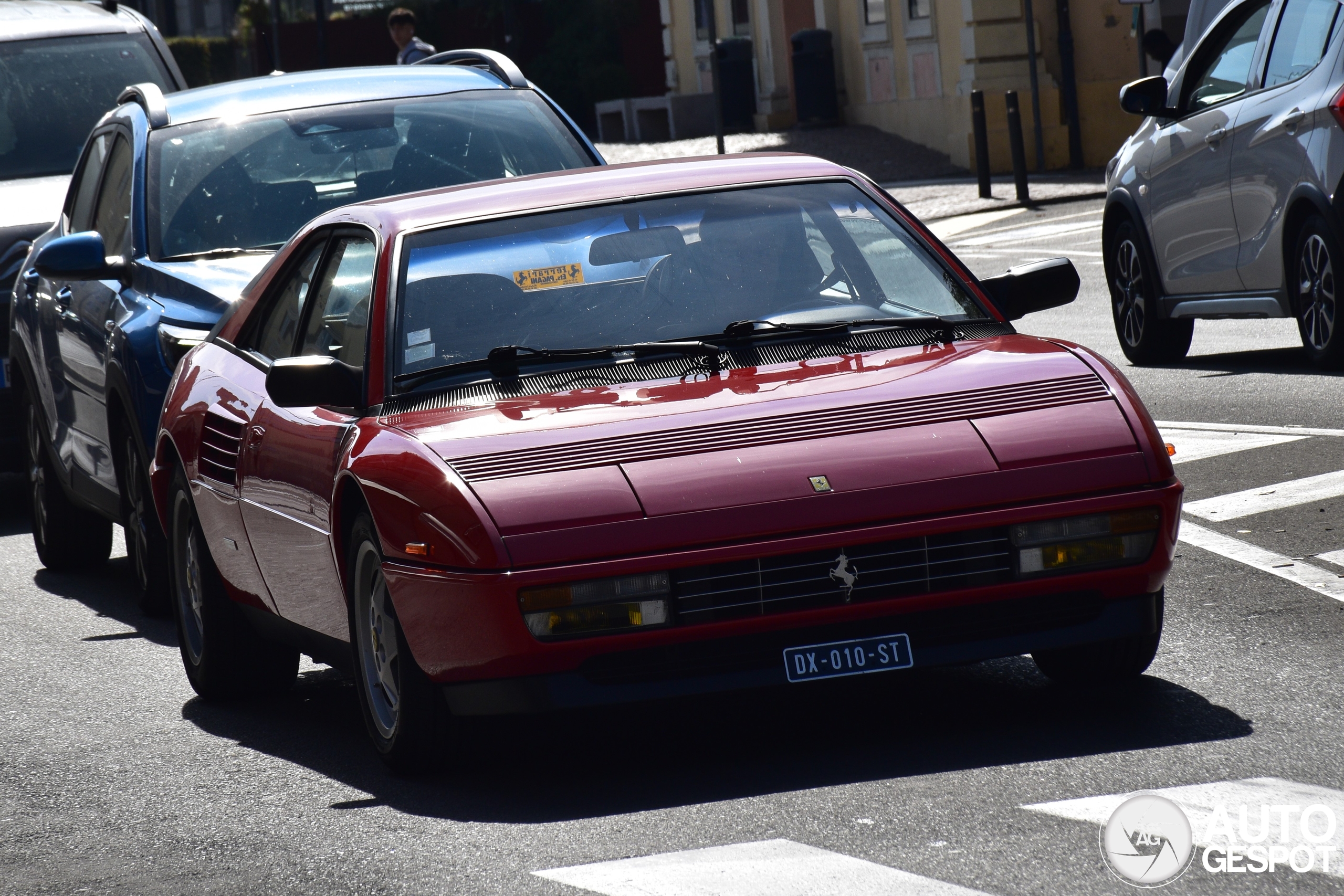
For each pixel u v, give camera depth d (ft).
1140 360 75.97
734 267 35.12
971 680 34.81
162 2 316.81
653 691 28.73
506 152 54.08
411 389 32.94
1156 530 29.99
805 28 201.57
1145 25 161.79
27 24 80.43
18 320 61.26
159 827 30.27
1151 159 73.46
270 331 39.83
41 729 38.73
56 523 58.39
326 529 32.96
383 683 31.89
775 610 28.78
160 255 51.08
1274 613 38.29
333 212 39.24
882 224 36.40
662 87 238.07
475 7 258.98
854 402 31.01
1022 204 143.23
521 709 28.71
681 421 30.60
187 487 40.42
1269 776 27.20
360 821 29.14
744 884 24.04
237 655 39.68
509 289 34.45
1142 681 33.63
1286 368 68.54
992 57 167.94
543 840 27.04
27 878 28.09
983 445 29.91
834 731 31.91
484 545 28.53
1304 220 64.85
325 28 236.84
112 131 58.13
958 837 25.32
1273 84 66.90
